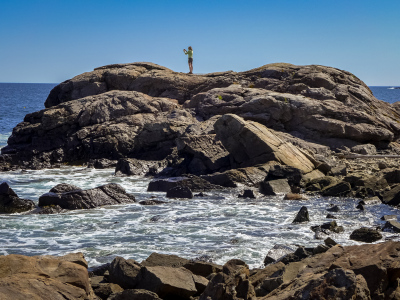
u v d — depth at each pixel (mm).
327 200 20047
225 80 40000
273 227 15531
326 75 37750
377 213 17422
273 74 39812
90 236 14609
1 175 28109
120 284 8922
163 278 8383
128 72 42188
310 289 6215
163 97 40594
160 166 28203
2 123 63438
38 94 195375
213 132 30375
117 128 33312
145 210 18469
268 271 9539
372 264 7391
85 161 32812
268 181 21891
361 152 30250
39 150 33156
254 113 32719
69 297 6734
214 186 22719
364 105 35469
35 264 7523
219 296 7004
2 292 6305
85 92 42312
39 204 18969
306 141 30906
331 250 8555
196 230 15258
